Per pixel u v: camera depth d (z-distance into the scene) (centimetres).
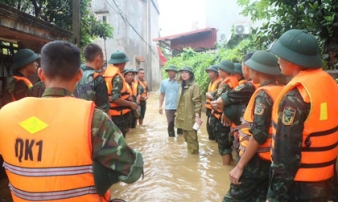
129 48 2205
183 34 1784
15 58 350
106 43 2095
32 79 519
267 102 238
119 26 2092
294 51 185
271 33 490
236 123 360
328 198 192
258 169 254
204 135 742
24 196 133
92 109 138
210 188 404
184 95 564
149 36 2667
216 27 1745
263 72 252
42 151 131
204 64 1052
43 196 130
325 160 178
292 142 171
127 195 384
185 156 555
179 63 1338
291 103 173
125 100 462
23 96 342
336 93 184
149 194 387
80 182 132
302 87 175
